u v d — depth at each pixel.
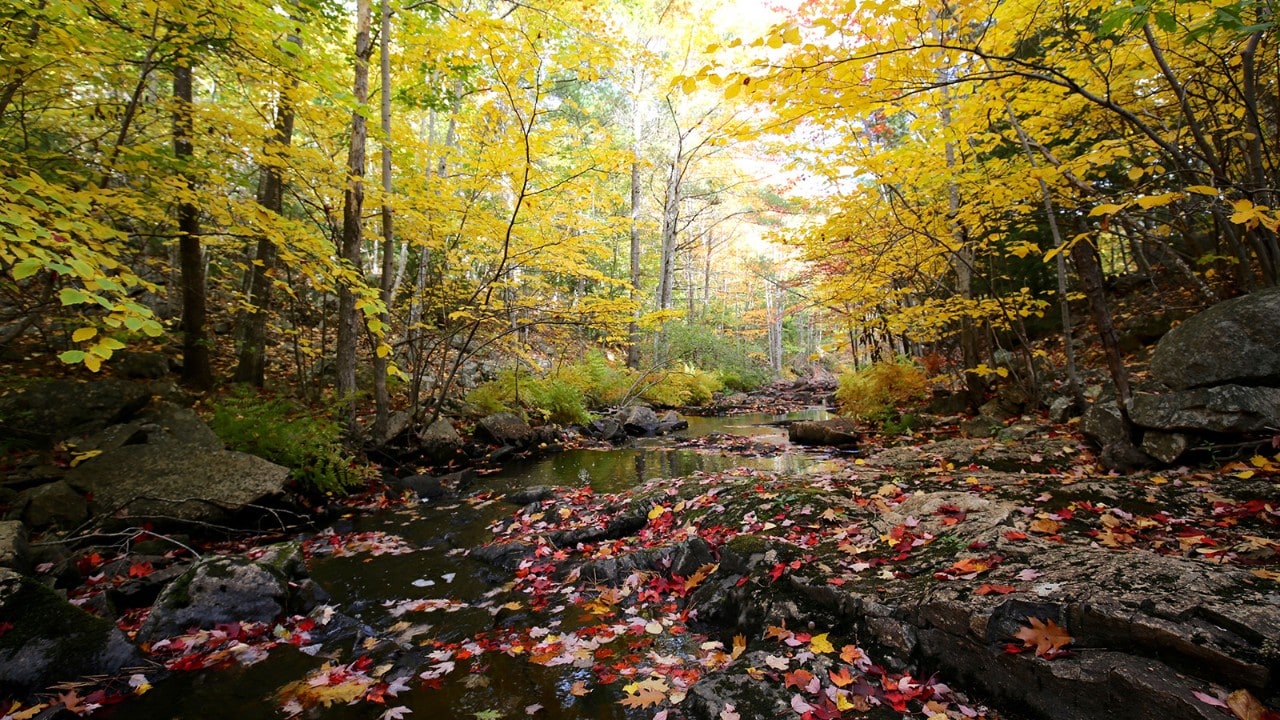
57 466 4.58
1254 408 3.46
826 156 5.56
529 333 13.13
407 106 8.49
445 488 6.38
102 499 4.27
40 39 4.38
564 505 5.21
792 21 2.50
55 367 7.13
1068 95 4.30
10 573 2.51
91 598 3.12
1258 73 4.31
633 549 3.94
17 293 4.17
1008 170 5.73
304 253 5.07
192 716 2.29
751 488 4.49
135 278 2.91
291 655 2.78
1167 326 7.50
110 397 5.57
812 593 2.63
